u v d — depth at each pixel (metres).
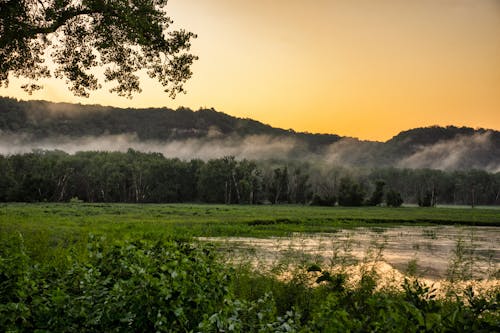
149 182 142.38
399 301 3.71
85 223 40.75
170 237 6.30
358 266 12.07
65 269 6.10
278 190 146.88
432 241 34.91
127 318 4.43
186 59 20.20
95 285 4.99
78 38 19.81
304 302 8.10
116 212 70.75
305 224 53.22
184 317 4.41
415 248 29.27
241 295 8.38
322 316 3.86
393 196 140.75
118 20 17.98
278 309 8.20
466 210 117.00
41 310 4.61
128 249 5.61
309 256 15.64
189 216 61.94
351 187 138.00
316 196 138.25
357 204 136.62
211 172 142.88
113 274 5.39
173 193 145.38
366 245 28.30
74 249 6.84
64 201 132.50
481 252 26.67
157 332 4.23
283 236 35.50
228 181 144.25
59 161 134.38
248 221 49.72
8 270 5.24
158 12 18.25
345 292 4.36
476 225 62.66
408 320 3.46
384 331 3.52
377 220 62.72
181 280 4.78
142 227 37.69
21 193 120.19
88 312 4.63
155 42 19.12
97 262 5.62
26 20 18.06
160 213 70.38
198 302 4.62
